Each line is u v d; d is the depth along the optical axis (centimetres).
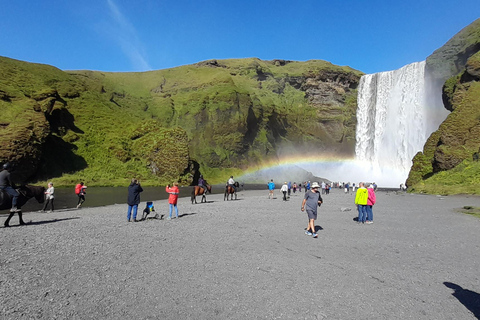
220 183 8512
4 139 5166
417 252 882
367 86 10669
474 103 4653
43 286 568
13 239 966
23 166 5338
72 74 9431
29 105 6294
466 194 3625
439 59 7938
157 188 6219
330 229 1260
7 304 485
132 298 522
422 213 1911
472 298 546
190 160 7800
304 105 12062
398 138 9106
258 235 1102
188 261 750
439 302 526
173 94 11031
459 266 744
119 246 896
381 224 1429
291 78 12775
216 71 12419
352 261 775
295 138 11406
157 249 870
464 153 4388
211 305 499
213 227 1270
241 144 9594
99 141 7588
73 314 459
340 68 13200
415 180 5231
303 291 564
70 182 5997
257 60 15912
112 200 3244
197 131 9588
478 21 7462
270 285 593
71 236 1038
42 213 1925
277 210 2000
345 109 11594
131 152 7800
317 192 1108
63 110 7362
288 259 782
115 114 8694
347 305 506
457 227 1355
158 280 612
